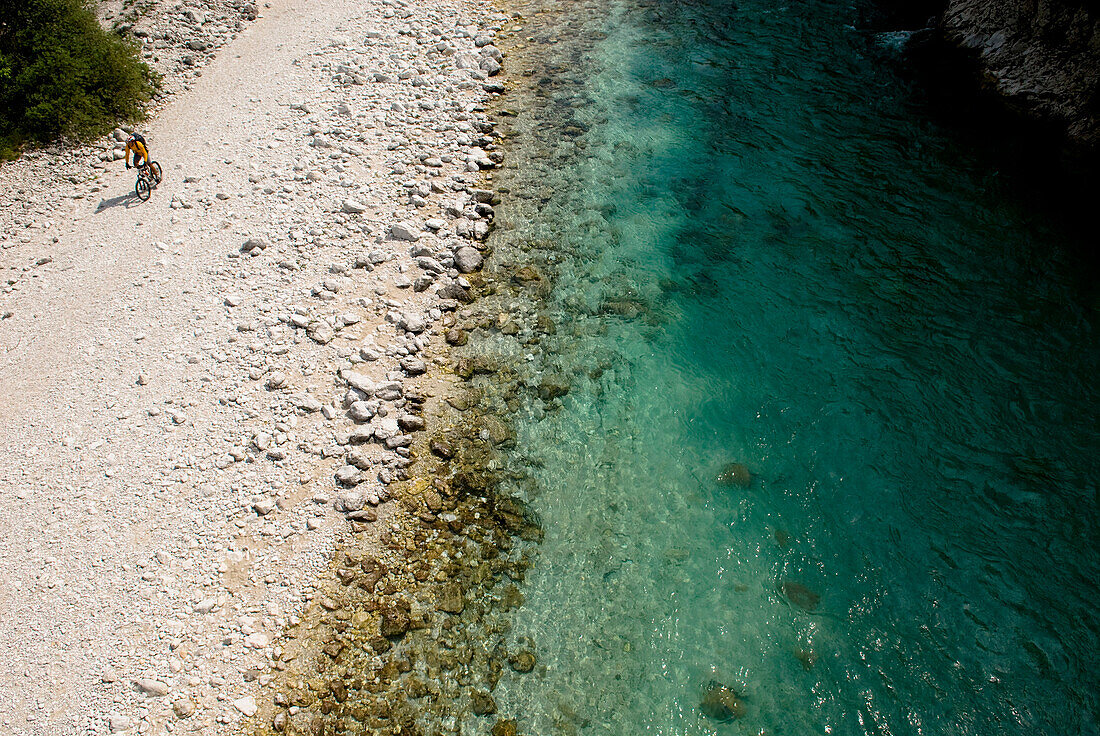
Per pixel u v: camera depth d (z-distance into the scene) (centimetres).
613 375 1634
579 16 2981
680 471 1443
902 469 1406
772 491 1399
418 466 1461
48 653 1160
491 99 2533
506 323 1762
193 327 1717
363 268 1878
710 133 2308
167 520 1348
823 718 1086
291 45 2789
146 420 1522
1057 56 2100
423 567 1298
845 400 1537
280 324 1720
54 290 1845
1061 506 1318
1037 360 1564
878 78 2462
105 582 1254
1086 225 1856
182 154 2289
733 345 1678
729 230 1970
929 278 1769
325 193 2088
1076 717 1057
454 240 1962
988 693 1093
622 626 1209
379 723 1098
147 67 2592
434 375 1644
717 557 1301
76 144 2319
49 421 1527
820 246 1888
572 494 1412
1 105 2306
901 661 1141
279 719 1102
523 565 1300
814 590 1244
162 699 1113
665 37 2817
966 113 2264
